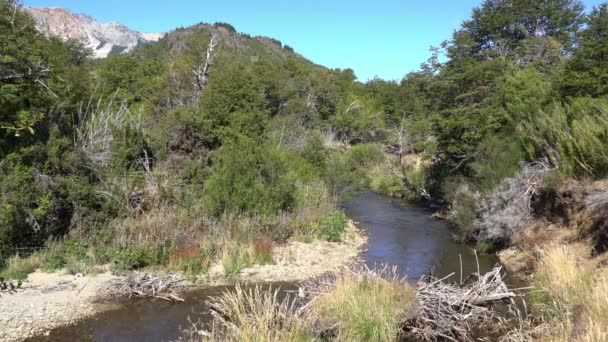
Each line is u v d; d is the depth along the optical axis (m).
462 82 23.28
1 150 11.99
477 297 8.99
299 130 26.77
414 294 8.66
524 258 12.77
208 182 15.31
